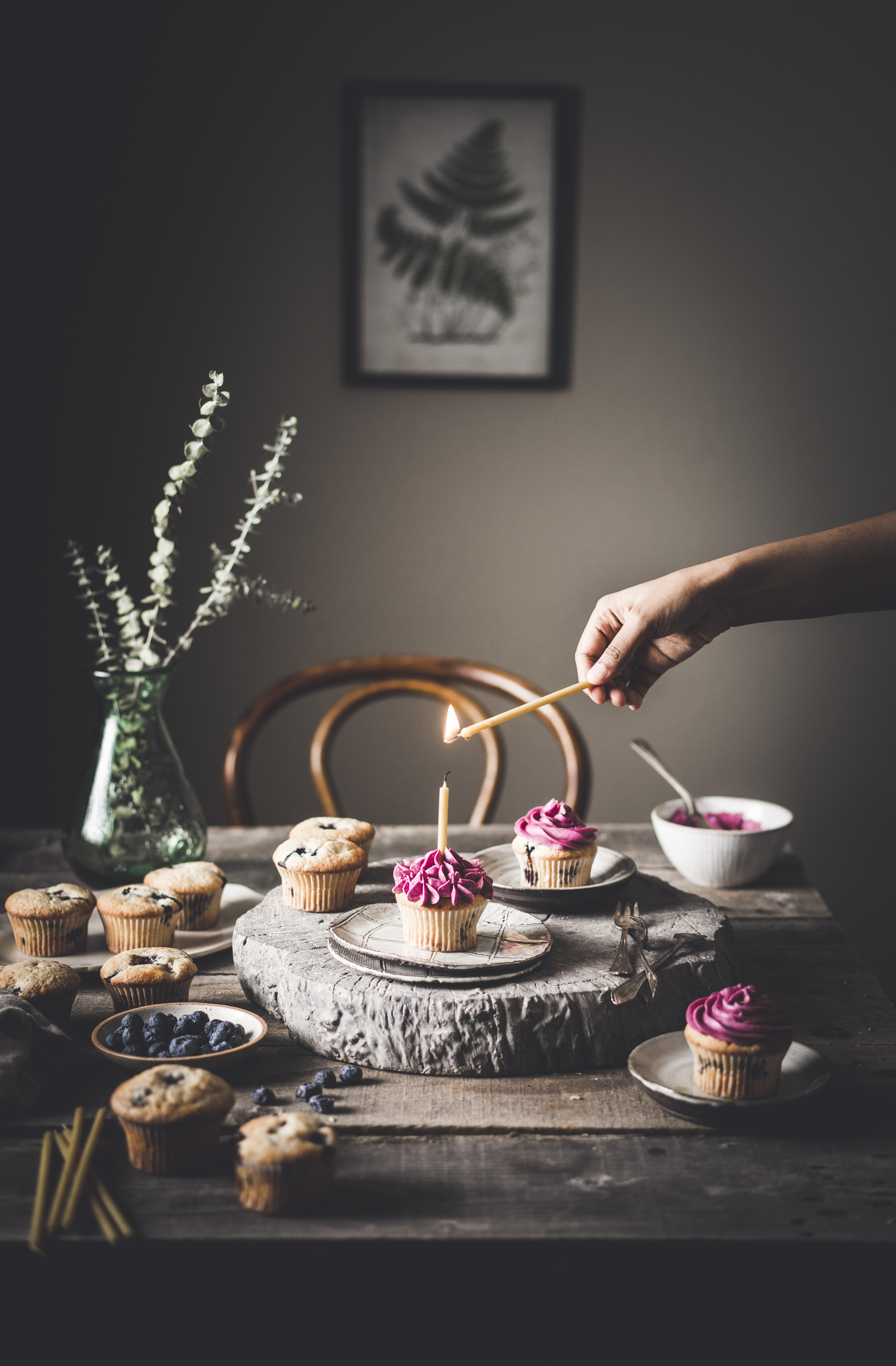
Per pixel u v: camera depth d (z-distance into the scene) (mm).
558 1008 984
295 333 2623
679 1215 802
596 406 2678
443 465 2686
